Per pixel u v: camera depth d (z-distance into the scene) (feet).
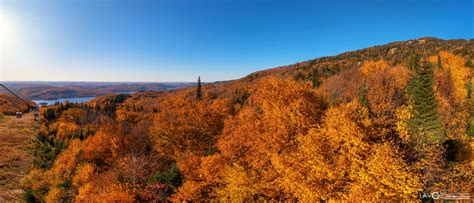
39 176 187.11
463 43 483.92
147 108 512.63
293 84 150.92
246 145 138.82
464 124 132.36
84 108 426.10
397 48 636.07
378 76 228.84
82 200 132.87
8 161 223.71
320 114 131.95
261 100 161.17
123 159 170.40
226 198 103.81
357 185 78.07
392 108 150.10
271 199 100.12
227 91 590.96
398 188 74.64
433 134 108.17
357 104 129.39
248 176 104.88
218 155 129.70
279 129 119.65
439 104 143.84
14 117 402.52
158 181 123.75
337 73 419.74
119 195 111.65
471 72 238.68
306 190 84.02
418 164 86.28
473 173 86.28
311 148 90.84
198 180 123.75
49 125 341.00
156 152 199.72
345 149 89.92
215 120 230.27
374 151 84.53
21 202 158.40
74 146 218.79
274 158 102.73
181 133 206.90
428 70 124.88
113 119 386.11
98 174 168.25
